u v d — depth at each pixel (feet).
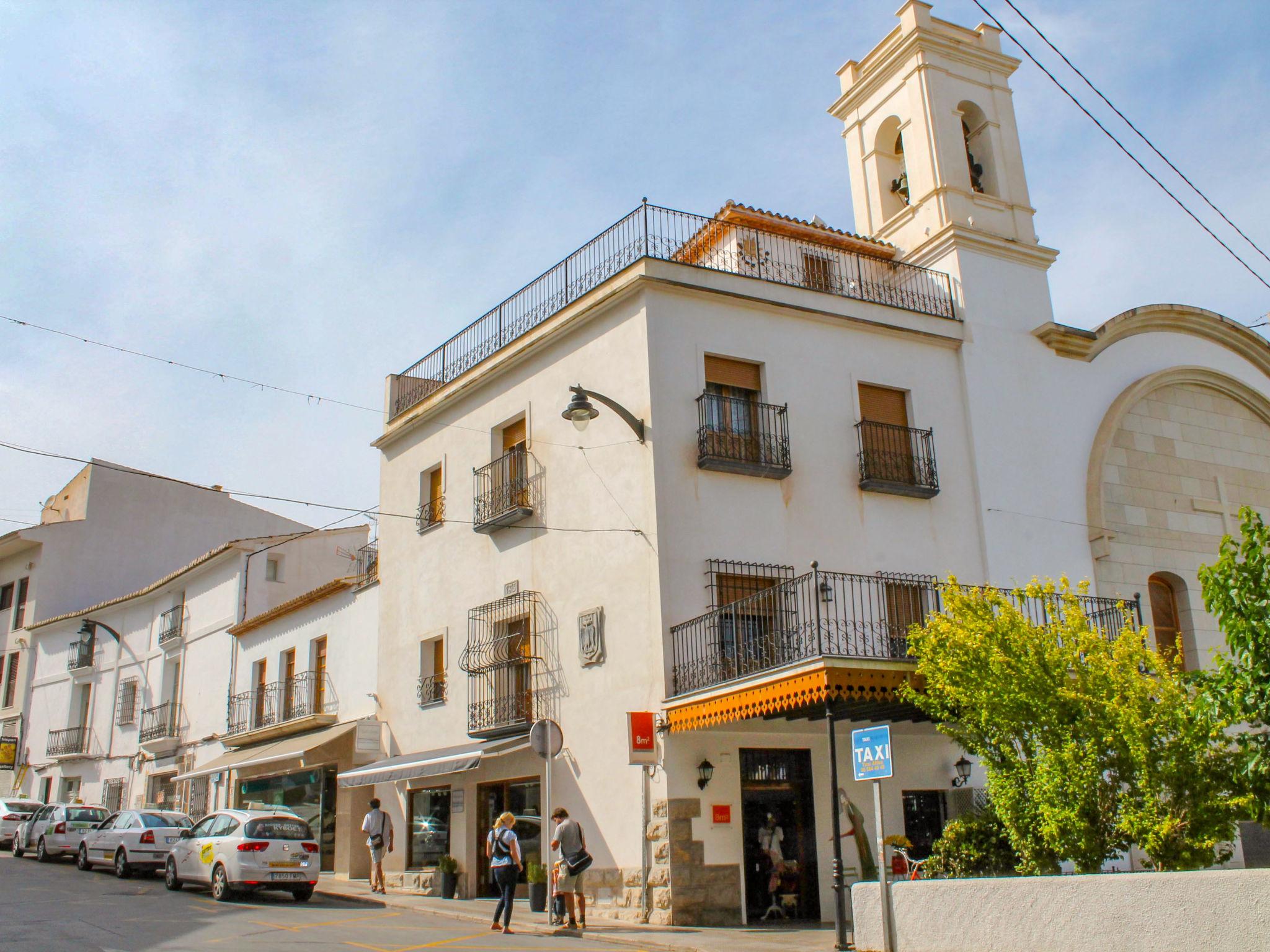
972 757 57.93
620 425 57.11
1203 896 29.48
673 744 50.49
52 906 53.93
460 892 62.44
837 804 41.32
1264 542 32.12
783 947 40.93
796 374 60.44
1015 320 69.21
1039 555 64.59
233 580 99.76
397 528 75.97
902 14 76.64
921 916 37.19
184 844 63.36
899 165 79.87
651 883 49.65
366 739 72.28
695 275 58.59
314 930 46.34
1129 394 71.20
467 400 70.38
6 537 129.80
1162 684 37.09
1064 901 32.86
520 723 59.16
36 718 129.18
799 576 56.59
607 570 56.39
